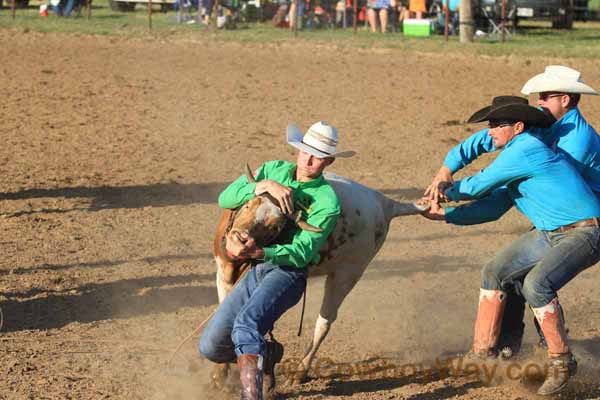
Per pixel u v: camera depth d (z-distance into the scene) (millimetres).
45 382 7664
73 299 9688
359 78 26141
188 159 16438
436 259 11656
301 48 31688
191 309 9570
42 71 25453
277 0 38781
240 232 6738
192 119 19906
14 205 13211
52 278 10227
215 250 7434
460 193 7785
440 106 22281
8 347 8367
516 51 31078
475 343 7973
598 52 31109
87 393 7523
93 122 19312
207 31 34875
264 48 31672
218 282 7547
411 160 16906
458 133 19344
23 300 9570
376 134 19047
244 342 6707
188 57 29281
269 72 26797
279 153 17078
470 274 11148
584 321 9734
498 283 7844
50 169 15383
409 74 26969
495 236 12750
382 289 10555
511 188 7895
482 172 7734
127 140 17766
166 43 32094
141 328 9016
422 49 31562
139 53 29719
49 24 35375
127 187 14445
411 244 12266
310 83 25078
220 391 7695
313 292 10422
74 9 39625
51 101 21375
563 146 7816
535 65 28891
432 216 8188
